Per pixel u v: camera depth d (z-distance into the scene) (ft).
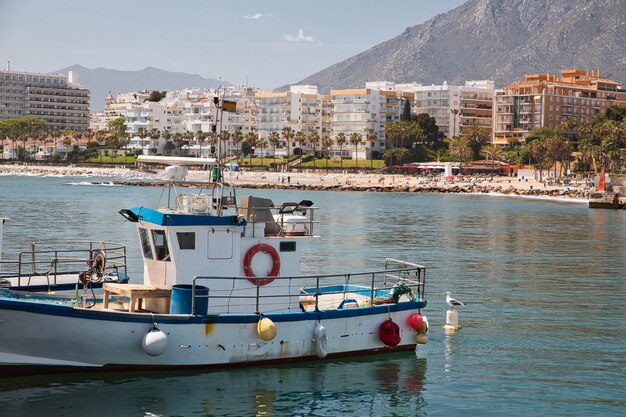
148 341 71.41
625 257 186.29
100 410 67.56
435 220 302.04
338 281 137.18
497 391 76.89
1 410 66.90
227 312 79.05
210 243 78.13
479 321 107.96
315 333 79.25
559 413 71.26
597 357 89.81
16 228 228.02
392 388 76.54
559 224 290.97
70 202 366.02
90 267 89.04
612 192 417.28
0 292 77.30
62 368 72.95
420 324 86.94
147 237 79.56
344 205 396.16
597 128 651.25
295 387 75.15
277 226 82.28
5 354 70.85
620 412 71.67
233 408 69.31
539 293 131.95
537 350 92.32
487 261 175.01
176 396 71.20
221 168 82.64
